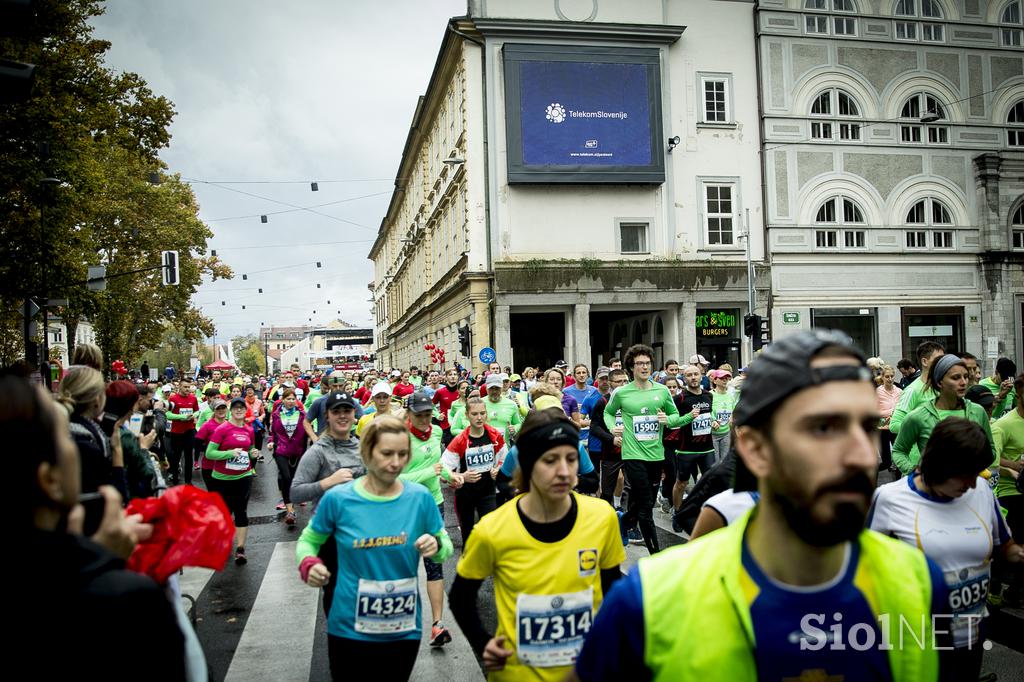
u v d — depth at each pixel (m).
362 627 3.74
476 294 26.70
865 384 1.33
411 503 3.92
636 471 8.07
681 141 28.19
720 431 10.20
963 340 30.00
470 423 7.32
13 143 17.86
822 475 1.28
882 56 29.81
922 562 1.62
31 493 1.49
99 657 1.45
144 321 42.59
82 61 18.84
